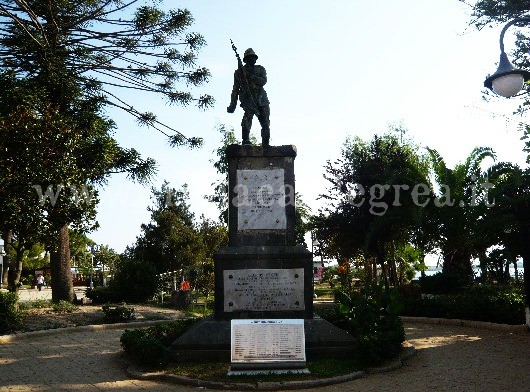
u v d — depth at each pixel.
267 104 10.30
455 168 17.27
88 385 7.52
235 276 9.16
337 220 19.59
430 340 11.16
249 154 9.83
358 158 20.17
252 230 9.64
